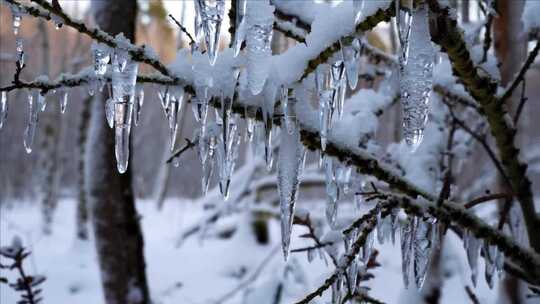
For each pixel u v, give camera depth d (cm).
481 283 259
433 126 162
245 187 400
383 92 167
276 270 212
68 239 599
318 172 342
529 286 118
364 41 144
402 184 110
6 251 150
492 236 110
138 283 207
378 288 251
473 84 109
